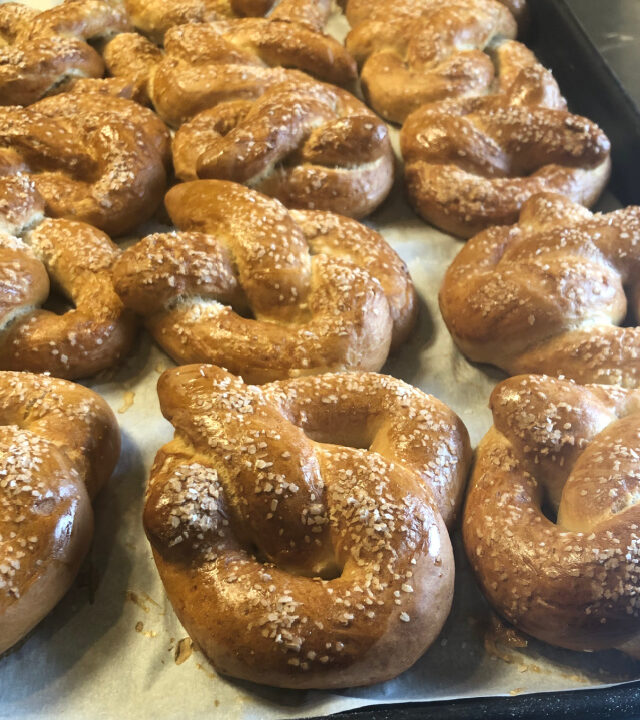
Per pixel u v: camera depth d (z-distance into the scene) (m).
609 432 0.23
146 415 0.27
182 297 0.27
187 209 0.30
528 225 0.31
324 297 0.27
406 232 0.33
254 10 0.40
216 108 0.34
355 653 0.19
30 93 0.35
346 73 0.37
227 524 0.21
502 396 0.24
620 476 0.22
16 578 0.20
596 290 0.27
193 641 0.21
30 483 0.21
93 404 0.25
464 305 0.28
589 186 0.33
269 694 0.20
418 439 0.24
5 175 0.31
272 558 0.21
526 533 0.22
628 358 0.26
